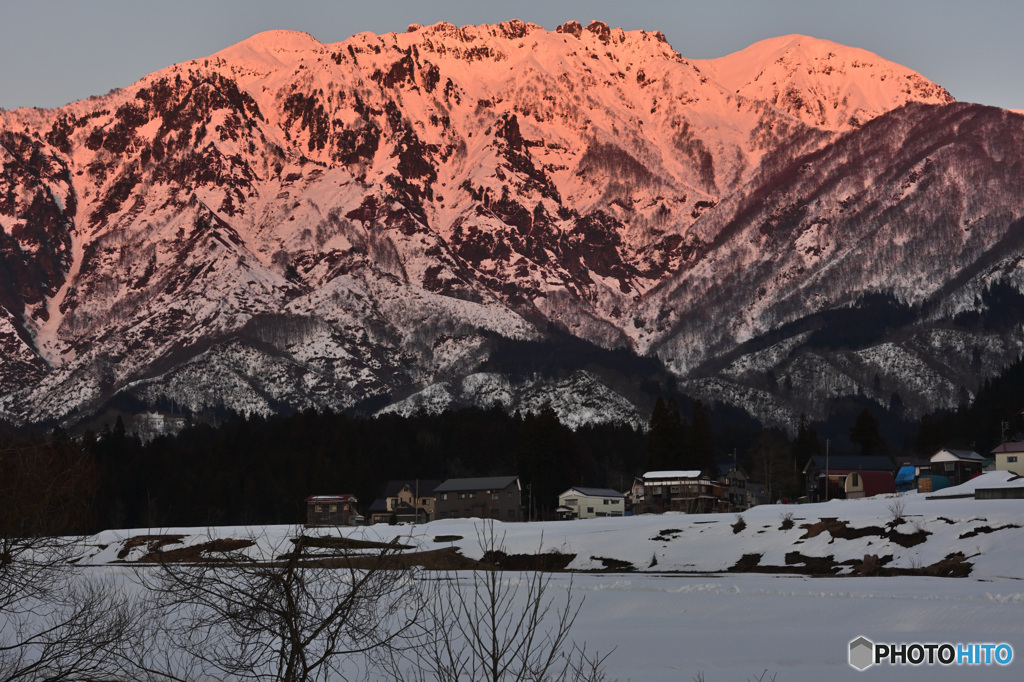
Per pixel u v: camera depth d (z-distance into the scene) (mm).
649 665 111688
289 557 63125
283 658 61562
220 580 62719
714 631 134625
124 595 92312
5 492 74062
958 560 184375
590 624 140500
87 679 78250
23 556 75938
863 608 141500
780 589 162000
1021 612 132625
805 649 119875
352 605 62969
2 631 102312
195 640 82062
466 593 152500
